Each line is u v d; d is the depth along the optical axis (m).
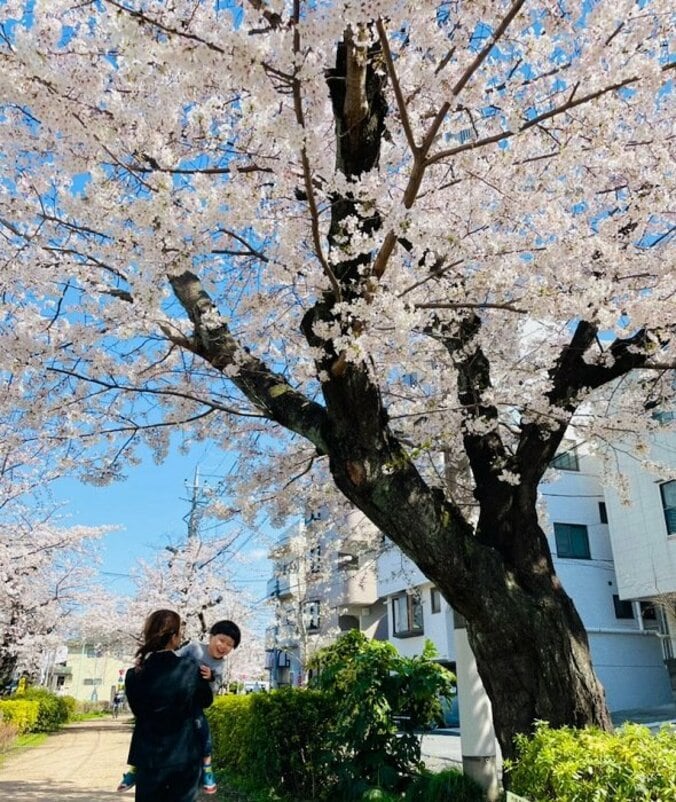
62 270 5.09
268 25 3.68
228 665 24.34
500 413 6.83
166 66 3.38
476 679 5.89
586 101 3.98
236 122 5.09
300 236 4.96
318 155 3.96
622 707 17.08
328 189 4.45
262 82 3.15
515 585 5.03
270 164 4.46
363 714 5.85
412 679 5.92
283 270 4.69
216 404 5.89
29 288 5.48
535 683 4.84
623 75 4.16
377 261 4.40
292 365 6.82
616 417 6.77
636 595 15.81
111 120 3.99
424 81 4.03
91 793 7.70
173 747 3.00
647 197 4.87
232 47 3.05
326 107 5.26
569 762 3.13
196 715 3.17
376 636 26.14
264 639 27.69
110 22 3.30
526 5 4.54
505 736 4.85
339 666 6.77
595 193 5.58
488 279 4.80
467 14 3.99
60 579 19.88
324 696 7.11
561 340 6.71
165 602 21.73
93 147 3.93
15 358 5.18
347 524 9.81
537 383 5.98
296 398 5.40
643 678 17.48
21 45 3.21
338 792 6.32
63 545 16.78
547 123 4.99
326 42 3.16
